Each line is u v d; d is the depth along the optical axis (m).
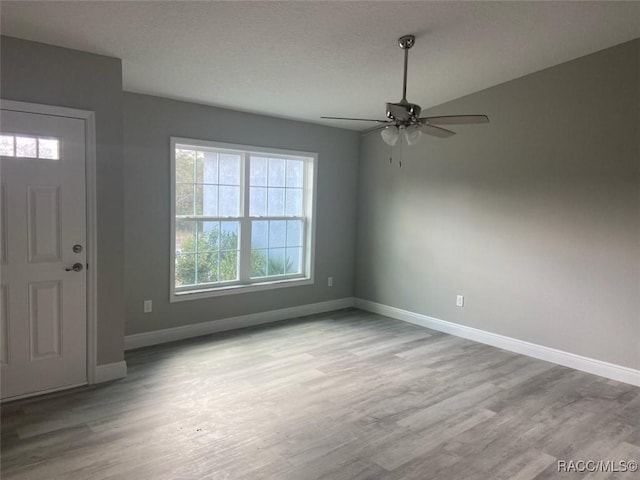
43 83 2.95
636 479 2.28
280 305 5.23
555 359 3.98
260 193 5.02
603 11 2.97
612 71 3.54
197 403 3.03
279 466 2.32
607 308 3.66
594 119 3.66
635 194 3.47
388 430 2.73
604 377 3.67
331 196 5.59
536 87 4.00
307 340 4.47
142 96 4.04
